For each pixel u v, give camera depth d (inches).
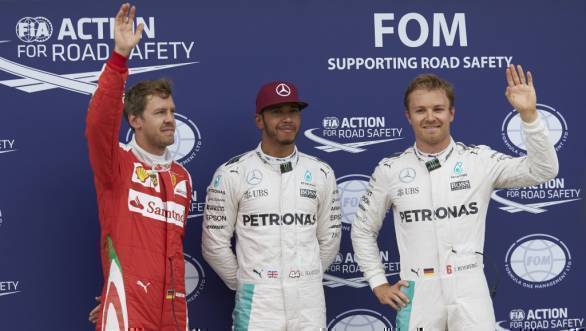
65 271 534.6
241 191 494.6
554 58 568.1
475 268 469.4
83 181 537.0
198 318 548.7
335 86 558.3
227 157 549.6
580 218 569.0
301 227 491.8
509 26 571.8
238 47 550.6
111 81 412.2
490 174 474.6
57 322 533.3
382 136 561.6
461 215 470.9
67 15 537.0
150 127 461.7
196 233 548.7
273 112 488.1
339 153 558.9
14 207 530.3
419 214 474.6
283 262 485.4
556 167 446.6
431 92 466.9
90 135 421.1
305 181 499.2
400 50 563.8
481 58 569.6
